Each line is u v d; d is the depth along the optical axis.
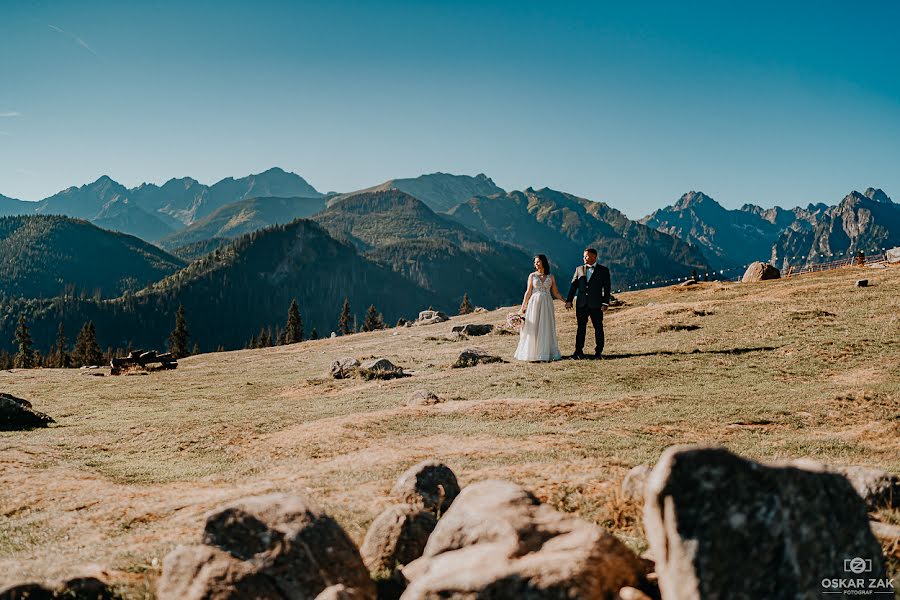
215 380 34.03
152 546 8.44
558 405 17.88
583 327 26.56
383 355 36.88
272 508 6.16
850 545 4.78
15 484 13.24
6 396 22.31
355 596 5.46
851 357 22.12
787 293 40.19
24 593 6.16
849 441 13.27
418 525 7.36
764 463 4.73
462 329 45.03
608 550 5.28
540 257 26.56
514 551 5.31
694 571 4.29
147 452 16.66
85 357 146.12
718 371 22.03
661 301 47.03
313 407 21.67
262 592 5.51
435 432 15.83
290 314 163.25
